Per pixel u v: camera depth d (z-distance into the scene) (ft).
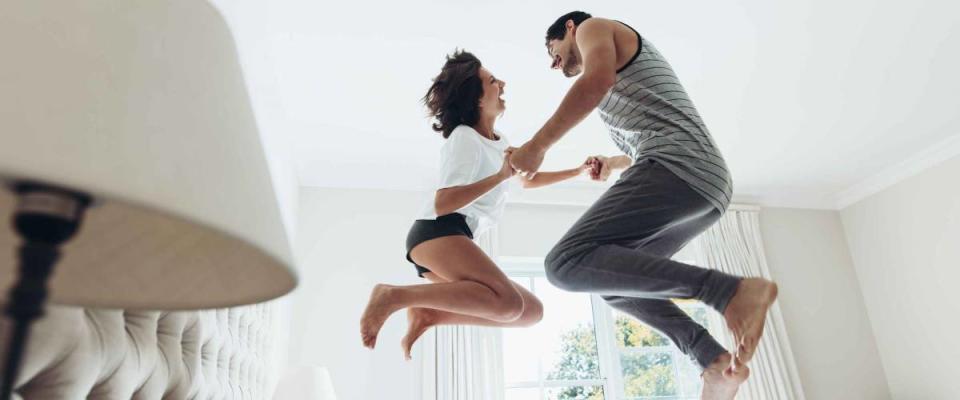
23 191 1.13
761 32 8.46
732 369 4.33
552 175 6.64
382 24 7.85
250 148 1.44
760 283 4.18
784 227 14.80
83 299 1.65
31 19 1.12
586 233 4.68
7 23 1.09
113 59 1.17
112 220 1.67
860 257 14.53
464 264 5.06
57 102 1.03
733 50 8.86
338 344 11.50
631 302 5.27
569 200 13.66
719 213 4.94
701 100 10.30
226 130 1.35
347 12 7.57
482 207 5.59
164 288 1.73
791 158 12.79
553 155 12.23
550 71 9.15
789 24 8.31
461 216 5.38
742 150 12.35
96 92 1.09
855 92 10.18
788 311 13.89
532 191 13.52
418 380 11.48
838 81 9.82
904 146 12.37
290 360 11.19
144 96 1.17
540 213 13.75
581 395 12.64
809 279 14.32
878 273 14.01
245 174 1.33
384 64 8.77
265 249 1.22
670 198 4.54
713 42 8.64
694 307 13.48
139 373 3.00
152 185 1.04
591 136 11.37
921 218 12.96
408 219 13.00
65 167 0.95
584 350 13.01
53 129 0.99
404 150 11.69
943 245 12.42
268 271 1.63
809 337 13.71
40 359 2.15
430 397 11.20
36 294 1.14
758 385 12.62
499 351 11.98
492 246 12.73
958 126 11.56
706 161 4.66
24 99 0.99
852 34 8.59
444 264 5.11
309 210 12.63
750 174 13.57
